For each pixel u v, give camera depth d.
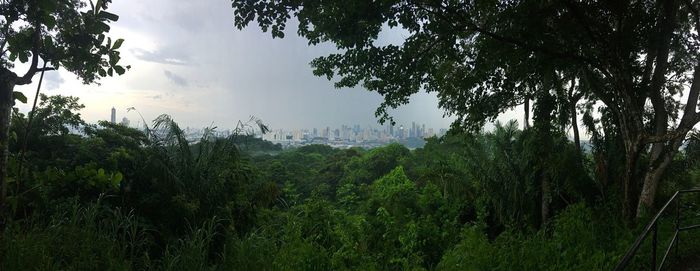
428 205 22.20
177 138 11.38
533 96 13.11
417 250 17.06
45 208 5.69
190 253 5.90
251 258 6.32
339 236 12.58
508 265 6.55
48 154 10.16
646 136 9.33
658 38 10.34
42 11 3.37
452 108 12.95
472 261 6.95
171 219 9.74
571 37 10.16
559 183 14.48
